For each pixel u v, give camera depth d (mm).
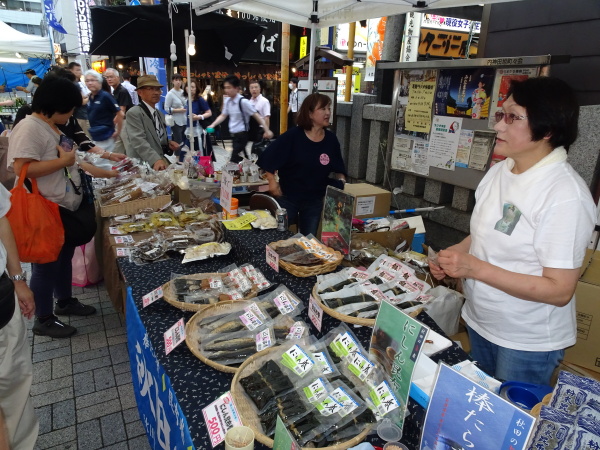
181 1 3551
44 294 2887
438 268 1615
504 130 1348
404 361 1144
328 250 2195
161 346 1561
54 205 2570
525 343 1482
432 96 3994
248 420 1173
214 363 1393
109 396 2445
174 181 3559
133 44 4258
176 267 2289
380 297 1742
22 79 16812
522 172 1406
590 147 2852
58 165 2521
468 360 1373
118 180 3479
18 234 2408
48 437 2152
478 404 884
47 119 2516
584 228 1247
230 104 7066
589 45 3172
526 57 2969
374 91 5250
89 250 3652
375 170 5078
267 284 1962
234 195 3979
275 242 2305
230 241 2547
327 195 2285
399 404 1150
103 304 3453
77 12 11328
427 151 4164
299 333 1546
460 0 2922
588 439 780
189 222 2965
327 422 1140
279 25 10758
